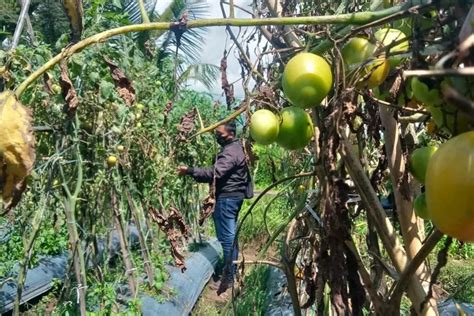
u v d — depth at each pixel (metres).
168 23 0.79
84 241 4.20
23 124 0.78
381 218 1.08
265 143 1.01
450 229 0.58
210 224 9.66
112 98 3.31
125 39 3.78
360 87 0.88
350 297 1.07
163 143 5.59
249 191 5.73
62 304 3.92
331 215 0.99
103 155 3.64
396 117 1.09
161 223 3.14
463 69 0.51
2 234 5.75
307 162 2.58
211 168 5.59
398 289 0.95
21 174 0.78
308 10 1.33
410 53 0.77
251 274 4.70
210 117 7.55
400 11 0.71
